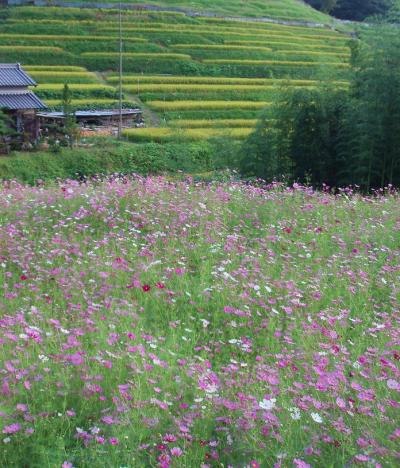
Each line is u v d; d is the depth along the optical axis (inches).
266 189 605.0
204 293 317.1
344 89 1409.9
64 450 173.9
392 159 1227.2
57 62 2972.4
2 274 343.9
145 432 184.4
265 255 390.3
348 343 268.5
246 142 1421.0
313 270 369.1
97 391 206.2
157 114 2474.2
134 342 249.4
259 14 4163.4
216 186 569.0
